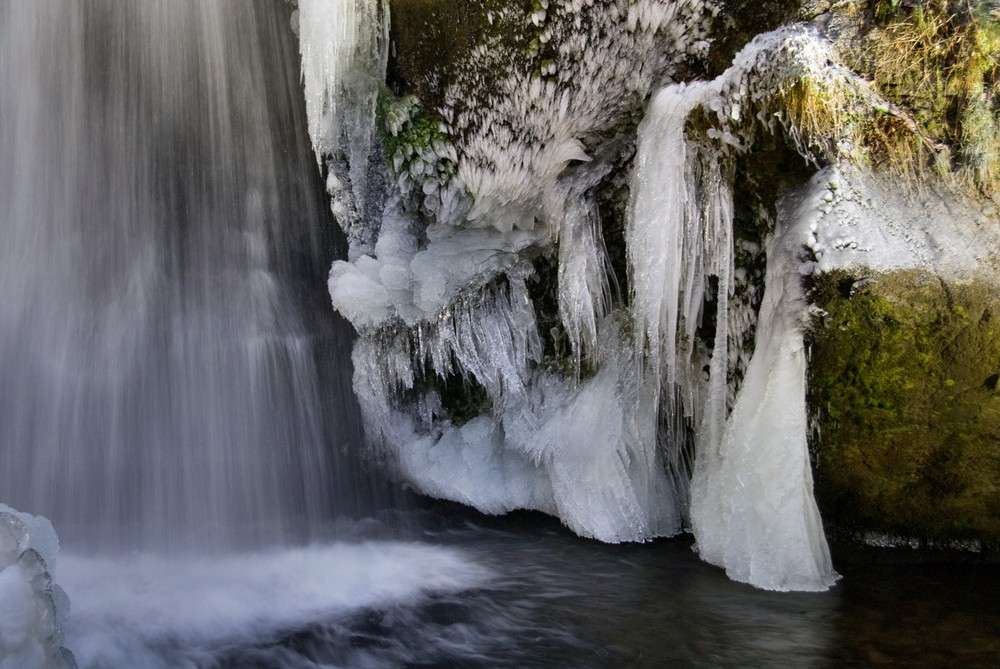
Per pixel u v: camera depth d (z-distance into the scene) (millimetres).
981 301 3598
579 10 4305
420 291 5070
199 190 5484
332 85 4809
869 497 3975
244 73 5461
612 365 4836
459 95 4730
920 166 3740
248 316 5539
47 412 5152
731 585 3916
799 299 3797
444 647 3502
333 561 4684
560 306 4949
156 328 5348
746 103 3904
